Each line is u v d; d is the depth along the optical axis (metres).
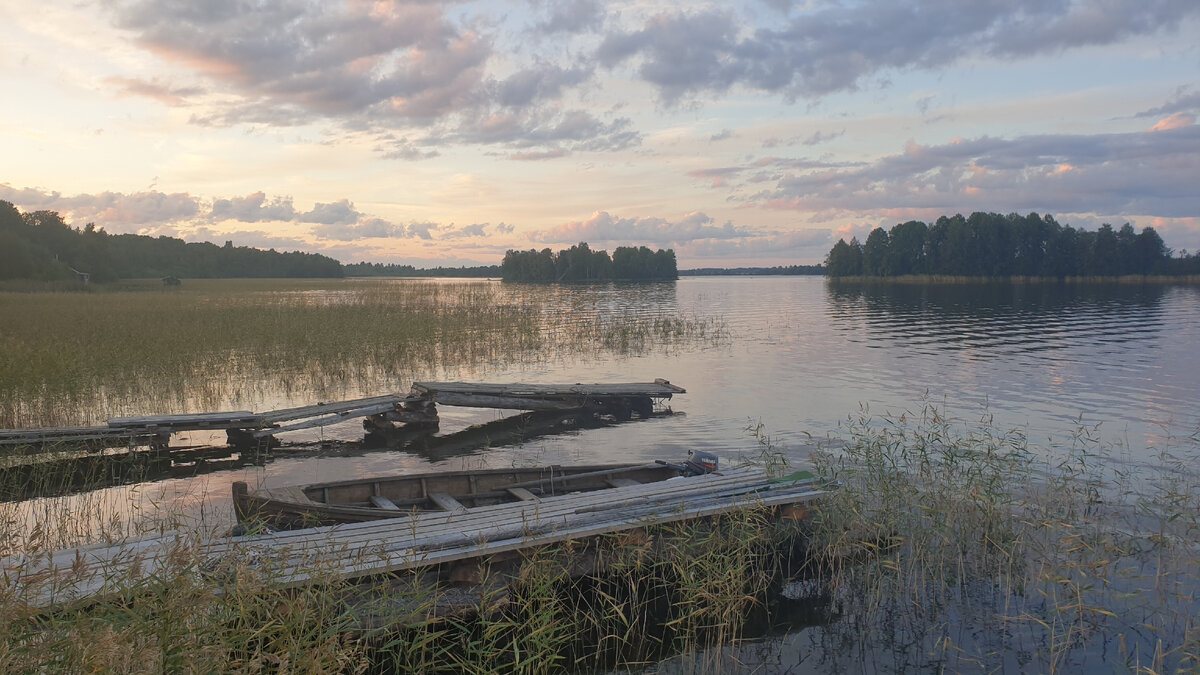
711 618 7.14
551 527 7.73
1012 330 34.75
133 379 18.67
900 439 13.82
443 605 6.90
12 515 9.88
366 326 29.09
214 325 28.56
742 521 8.20
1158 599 7.15
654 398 18.75
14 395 16.31
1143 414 15.77
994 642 6.59
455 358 24.84
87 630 4.12
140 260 143.50
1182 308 50.38
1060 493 9.61
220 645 4.46
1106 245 110.50
